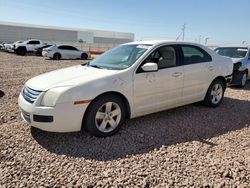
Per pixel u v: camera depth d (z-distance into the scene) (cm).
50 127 390
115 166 338
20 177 311
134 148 390
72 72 455
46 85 400
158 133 450
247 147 400
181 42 543
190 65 540
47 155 365
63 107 386
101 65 489
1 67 1502
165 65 498
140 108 467
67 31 6825
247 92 828
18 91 786
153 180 307
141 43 522
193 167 336
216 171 326
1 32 5606
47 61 2127
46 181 304
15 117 523
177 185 298
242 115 565
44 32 6334
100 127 424
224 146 402
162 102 498
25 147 388
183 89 529
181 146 400
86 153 373
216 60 605
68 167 334
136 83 450
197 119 529
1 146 389
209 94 596
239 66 888
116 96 434
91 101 406
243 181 306
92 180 306
